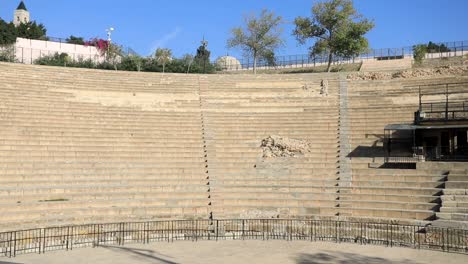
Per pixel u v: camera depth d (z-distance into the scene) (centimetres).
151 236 2250
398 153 3106
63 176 2716
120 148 3125
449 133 3097
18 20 11831
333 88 4084
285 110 3809
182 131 3456
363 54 5928
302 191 2777
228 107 3884
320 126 3497
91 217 2372
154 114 3641
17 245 1950
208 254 1856
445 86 3681
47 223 2256
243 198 2689
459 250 1927
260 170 3042
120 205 2547
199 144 3319
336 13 5691
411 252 1905
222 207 2602
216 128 3544
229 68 6850
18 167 2644
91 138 3141
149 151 3134
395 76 4147
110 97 3781
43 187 2544
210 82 4297
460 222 2103
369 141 3259
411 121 3362
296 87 4184
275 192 2748
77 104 3553
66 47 6800
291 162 3102
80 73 4009
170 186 2783
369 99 3806
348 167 2967
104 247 1984
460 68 4019
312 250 1945
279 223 2428
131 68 5825
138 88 4009
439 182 2530
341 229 2298
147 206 2542
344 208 2503
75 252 1869
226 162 3120
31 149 2842
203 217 2525
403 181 2659
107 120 3419
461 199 2320
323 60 6394
